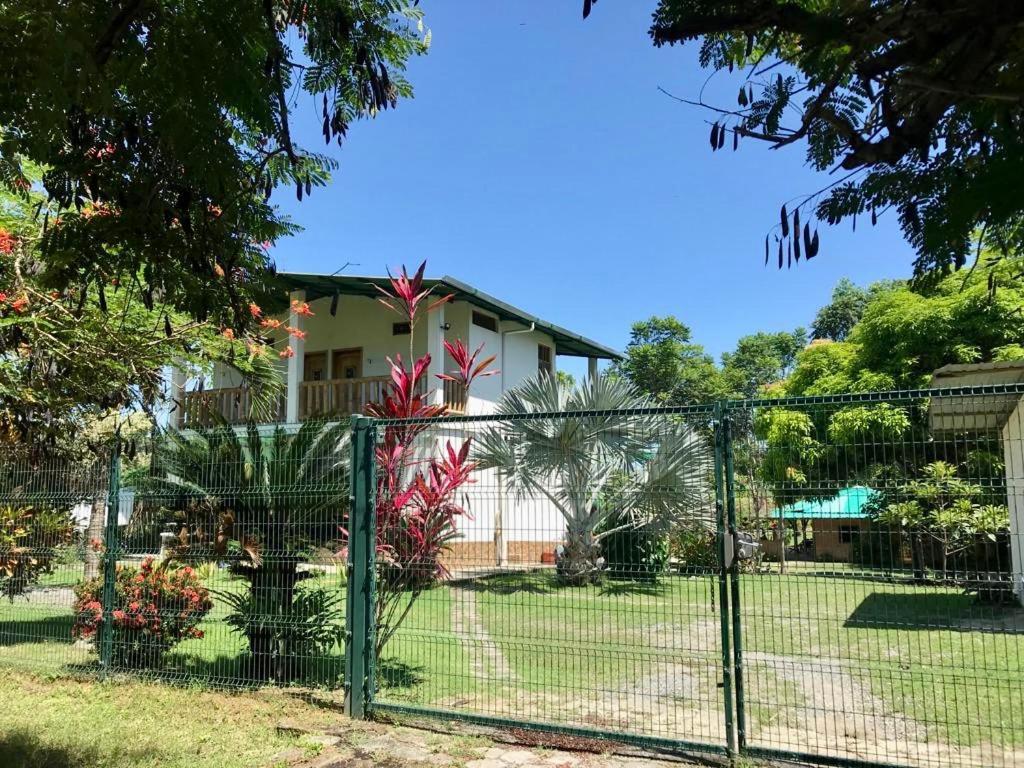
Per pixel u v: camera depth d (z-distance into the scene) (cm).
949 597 459
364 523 536
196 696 572
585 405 1293
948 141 171
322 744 463
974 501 482
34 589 722
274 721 511
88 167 263
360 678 521
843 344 1978
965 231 145
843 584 482
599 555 693
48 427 558
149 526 653
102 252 288
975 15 145
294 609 619
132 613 647
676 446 800
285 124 261
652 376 3456
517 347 1998
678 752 435
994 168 137
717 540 439
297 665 616
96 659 679
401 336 1792
